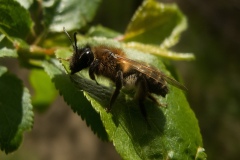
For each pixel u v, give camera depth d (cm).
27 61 9
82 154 24
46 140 25
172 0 24
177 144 9
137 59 9
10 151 8
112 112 9
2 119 9
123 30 20
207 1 24
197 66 23
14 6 9
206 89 22
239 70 23
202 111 22
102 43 9
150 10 10
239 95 22
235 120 22
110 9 20
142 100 9
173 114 9
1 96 9
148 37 10
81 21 10
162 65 9
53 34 10
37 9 10
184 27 10
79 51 9
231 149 22
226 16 24
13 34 9
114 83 9
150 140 8
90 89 9
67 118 25
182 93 9
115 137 8
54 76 9
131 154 8
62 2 10
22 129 9
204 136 22
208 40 23
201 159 9
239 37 24
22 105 9
